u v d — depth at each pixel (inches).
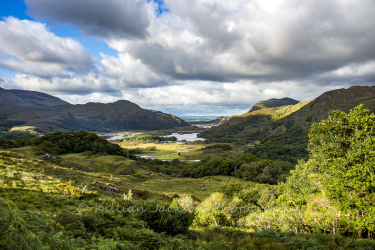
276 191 1951.3
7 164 1006.4
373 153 673.6
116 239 330.6
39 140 4165.8
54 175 1057.5
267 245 396.8
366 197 655.8
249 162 4574.3
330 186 768.9
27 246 154.8
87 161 3366.1
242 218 911.7
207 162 4746.6
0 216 173.3
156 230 486.9
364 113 831.1
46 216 316.2
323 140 979.9
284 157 6555.1
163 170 4707.2
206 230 618.5
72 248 209.5
